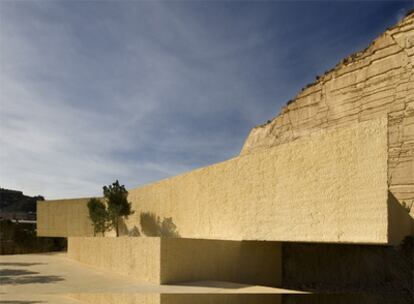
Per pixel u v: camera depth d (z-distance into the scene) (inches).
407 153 731.4
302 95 1007.6
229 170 519.5
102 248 645.3
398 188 729.6
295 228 397.1
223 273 474.9
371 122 333.7
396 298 542.6
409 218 391.2
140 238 491.5
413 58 762.8
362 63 858.8
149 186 819.4
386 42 816.9
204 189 585.3
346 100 880.3
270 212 434.0
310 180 385.1
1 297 403.2
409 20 784.3
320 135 379.6
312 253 601.6
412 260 577.9
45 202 1251.8
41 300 391.9
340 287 566.9
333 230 355.3
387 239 311.6
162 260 430.6
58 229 1209.4
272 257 538.6
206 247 465.4
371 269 609.0
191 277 448.5
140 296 372.8
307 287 556.4
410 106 748.0
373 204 324.8
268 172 442.9
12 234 1263.5
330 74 934.4
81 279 510.3
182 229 655.1
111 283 457.7
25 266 717.9
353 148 346.3
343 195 350.3
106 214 927.0
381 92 806.5
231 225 504.4
